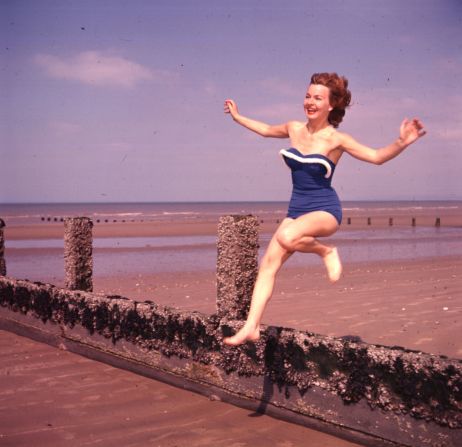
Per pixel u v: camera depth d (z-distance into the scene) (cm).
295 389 404
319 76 365
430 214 8638
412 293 1033
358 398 366
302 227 353
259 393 427
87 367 548
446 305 897
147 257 2055
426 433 333
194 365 475
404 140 312
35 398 468
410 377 338
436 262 1762
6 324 699
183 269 1655
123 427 409
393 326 751
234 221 448
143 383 500
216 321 455
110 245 2642
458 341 668
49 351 605
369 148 340
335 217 360
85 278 631
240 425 408
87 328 581
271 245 368
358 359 365
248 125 411
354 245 2619
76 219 623
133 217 7156
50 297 629
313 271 1512
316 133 368
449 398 321
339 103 363
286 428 398
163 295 1097
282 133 395
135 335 527
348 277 1335
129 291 1165
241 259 451
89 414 434
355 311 859
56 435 396
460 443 317
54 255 2095
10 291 694
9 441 386
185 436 392
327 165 353
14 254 2130
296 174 365
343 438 373
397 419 346
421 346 648
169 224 4816
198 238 3173
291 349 404
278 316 827
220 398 454
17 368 547
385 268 1570
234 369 445
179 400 459
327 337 389
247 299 456
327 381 384
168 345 496
